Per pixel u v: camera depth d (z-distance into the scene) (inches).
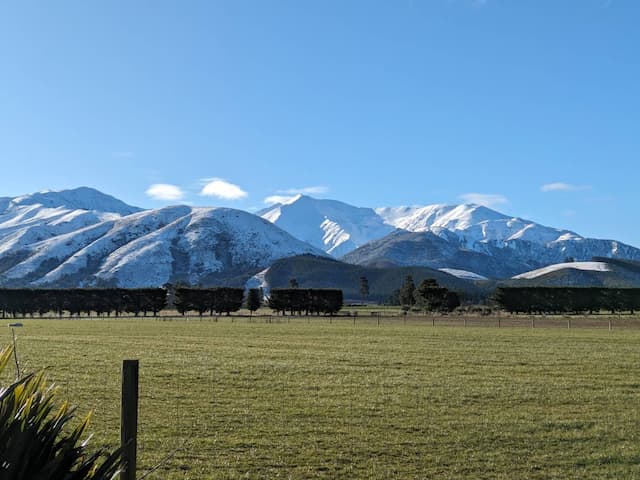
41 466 227.6
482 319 3223.4
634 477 492.1
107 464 241.8
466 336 1950.1
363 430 622.2
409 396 804.0
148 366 1072.2
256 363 1135.0
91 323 2928.2
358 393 822.5
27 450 220.1
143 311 4338.1
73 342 1662.2
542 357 1289.4
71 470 242.2
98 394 791.1
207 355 1288.1
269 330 2306.8
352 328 2443.4
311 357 1261.1
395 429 629.6
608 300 3863.2
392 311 4522.6
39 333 2079.2
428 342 1695.4
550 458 540.4
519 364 1159.6
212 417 668.7
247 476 478.6
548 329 2352.4
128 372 302.0
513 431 626.2
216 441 573.9
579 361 1214.3
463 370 1066.1
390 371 1042.1
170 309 5310.0
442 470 504.7
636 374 1029.8
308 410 709.9
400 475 491.5
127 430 300.2
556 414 706.2
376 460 527.2
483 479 485.4
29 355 1267.2
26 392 235.9
